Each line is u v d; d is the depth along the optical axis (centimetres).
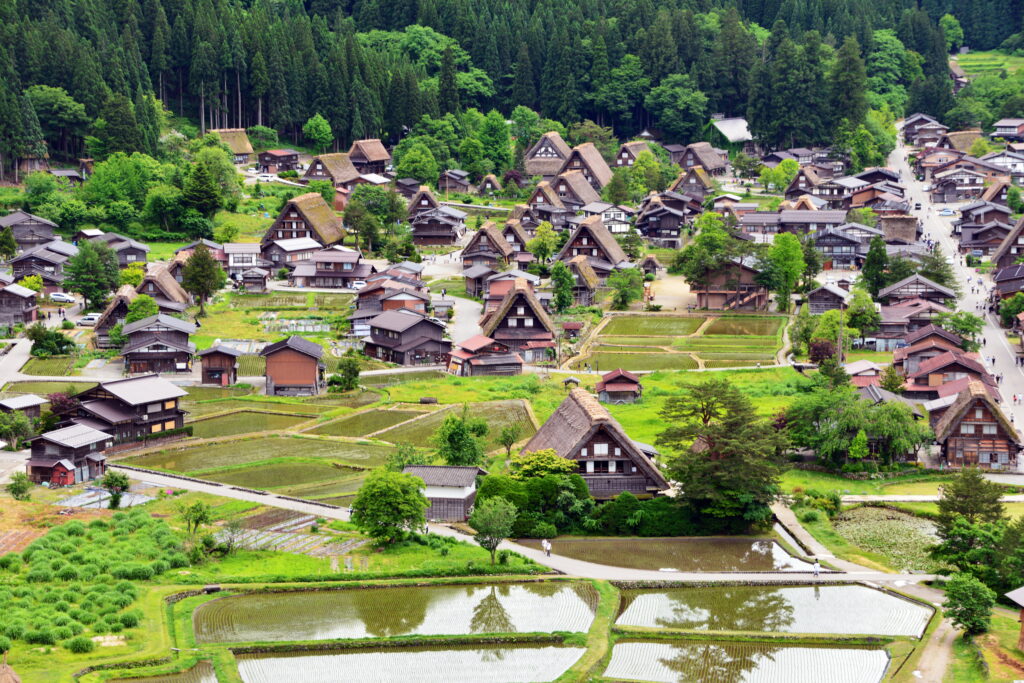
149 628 12050
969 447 17800
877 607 12962
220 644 11844
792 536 15162
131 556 13725
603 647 11856
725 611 12888
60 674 10906
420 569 13638
